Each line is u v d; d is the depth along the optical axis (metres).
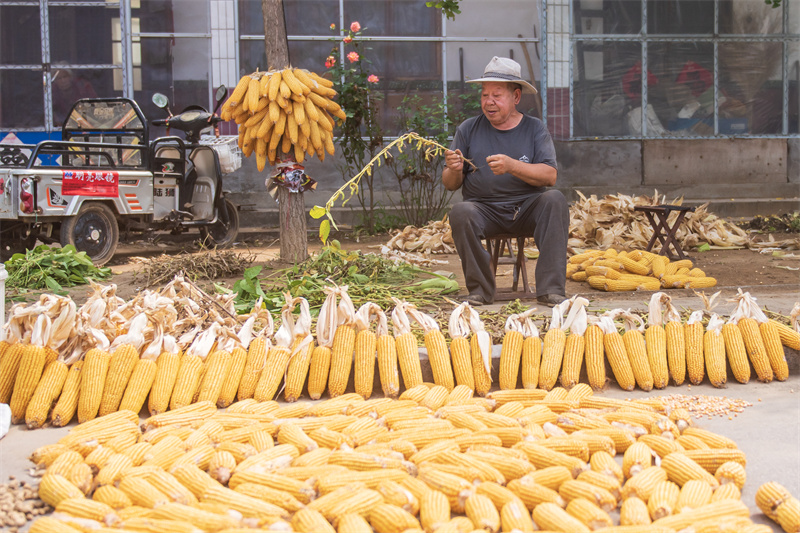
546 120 13.29
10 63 12.19
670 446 2.66
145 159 8.76
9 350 3.39
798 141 13.70
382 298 5.26
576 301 3.86
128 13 12.23
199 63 12.49
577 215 9.48
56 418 3.24
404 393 3.39
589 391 3.48
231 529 2.06
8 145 8.47
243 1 12.48
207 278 7.00
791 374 3.95
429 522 2.16
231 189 12.37
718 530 2.07
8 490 2.53
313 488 2.34
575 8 13.18
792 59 13.59
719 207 12.64
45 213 7.78
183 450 2.66
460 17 12.94
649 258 6.85
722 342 3.86
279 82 6.70
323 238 4.82
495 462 2.48
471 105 12.42
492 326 4.51
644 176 13.59
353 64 12.72
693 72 13.55
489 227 5.52
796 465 2.76
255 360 3.59
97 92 12.38
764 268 7.49
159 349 3.47
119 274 7.75
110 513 2.20
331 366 3.65
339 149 12.59
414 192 12.50
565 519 2.14
